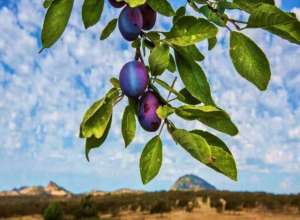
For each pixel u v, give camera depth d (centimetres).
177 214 3416
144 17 196
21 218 3381
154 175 182
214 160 168
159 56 188
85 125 176
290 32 177
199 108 174
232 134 177
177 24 184
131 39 196
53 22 190
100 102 181
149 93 188
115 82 191
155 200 3825
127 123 198
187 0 193
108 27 207
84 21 203
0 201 5128
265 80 183
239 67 184
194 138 169
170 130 180
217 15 189
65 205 3697
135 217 3316
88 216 3378
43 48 191
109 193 5416
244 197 3912
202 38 183
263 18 176
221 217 3259
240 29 183
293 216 3297
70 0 190
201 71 193
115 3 197
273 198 3791
